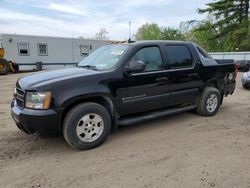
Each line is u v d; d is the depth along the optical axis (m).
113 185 3.13
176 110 5.39
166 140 4.55
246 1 36.03
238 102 7.71
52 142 4.48
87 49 24.95
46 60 22.53
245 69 20.66
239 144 4.34
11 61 20.73
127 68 4.47
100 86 4.19
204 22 41.66
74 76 4.09
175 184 3.13
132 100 4.61
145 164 3.65
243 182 3.16
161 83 4.94
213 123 5.50
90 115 4.14
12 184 3.18
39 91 3.80
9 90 10.91
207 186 3.08
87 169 3.53
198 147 4.22
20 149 4.21
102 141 4.32
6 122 5.70
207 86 5.96
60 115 3.88
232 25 37.41
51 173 3.44
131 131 5.02
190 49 5.56
